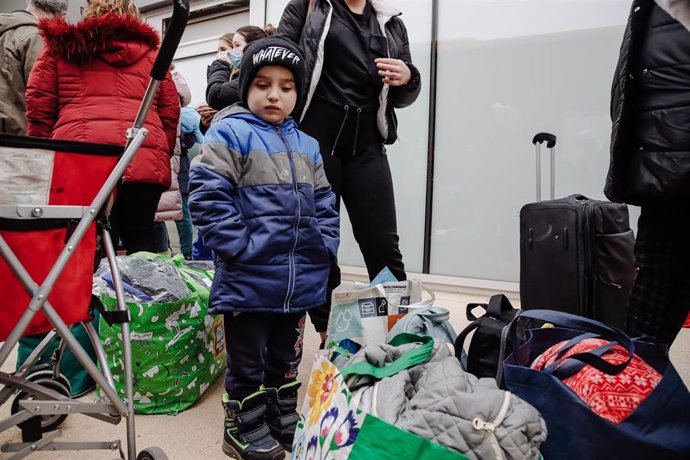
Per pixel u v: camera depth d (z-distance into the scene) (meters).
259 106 1.25
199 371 1.49
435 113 2.91
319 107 1.54
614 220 1.53
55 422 1.29
